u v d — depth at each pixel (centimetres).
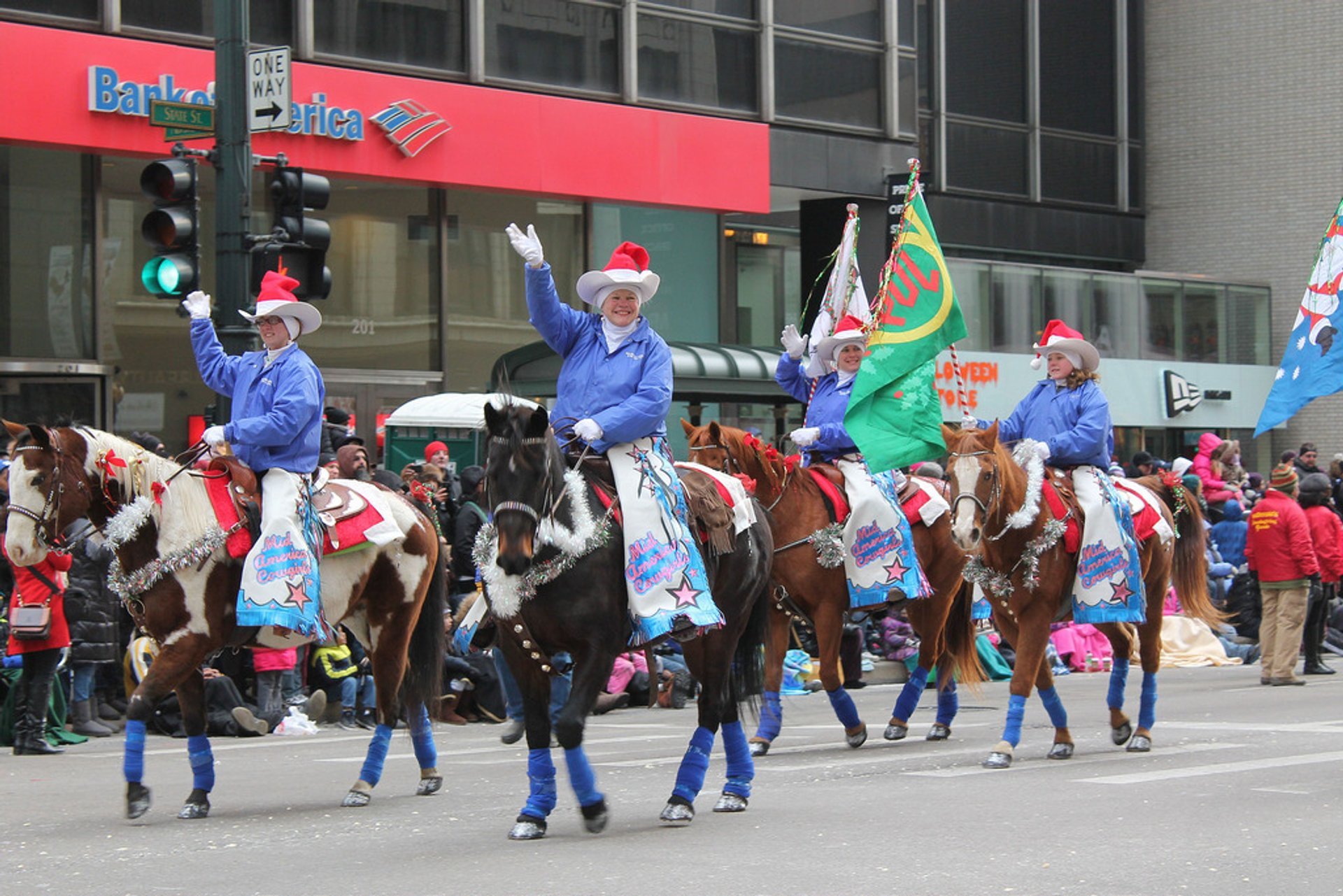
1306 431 3381
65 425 926
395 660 982
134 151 1778
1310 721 1342
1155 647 1177
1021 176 3206
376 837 832
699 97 2317
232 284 1270
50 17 1727
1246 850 762
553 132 2123
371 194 2041
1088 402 1126
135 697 889
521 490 741
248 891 689
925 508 1243
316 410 928
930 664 1266
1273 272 3384
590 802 809
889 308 1202
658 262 2350
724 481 891
